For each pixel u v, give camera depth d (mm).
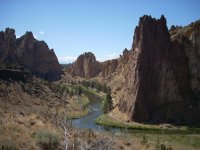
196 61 173375
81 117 151000
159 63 166000
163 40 171125
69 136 44438
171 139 100188
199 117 147375
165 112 152125
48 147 43094
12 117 58188
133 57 178625
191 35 179875
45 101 154750
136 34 191250
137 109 151375
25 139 44250
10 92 138750
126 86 173125
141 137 101125
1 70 156125
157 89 162625
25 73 179625
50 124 56781
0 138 41688
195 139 101688
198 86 168750
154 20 174125
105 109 168625
